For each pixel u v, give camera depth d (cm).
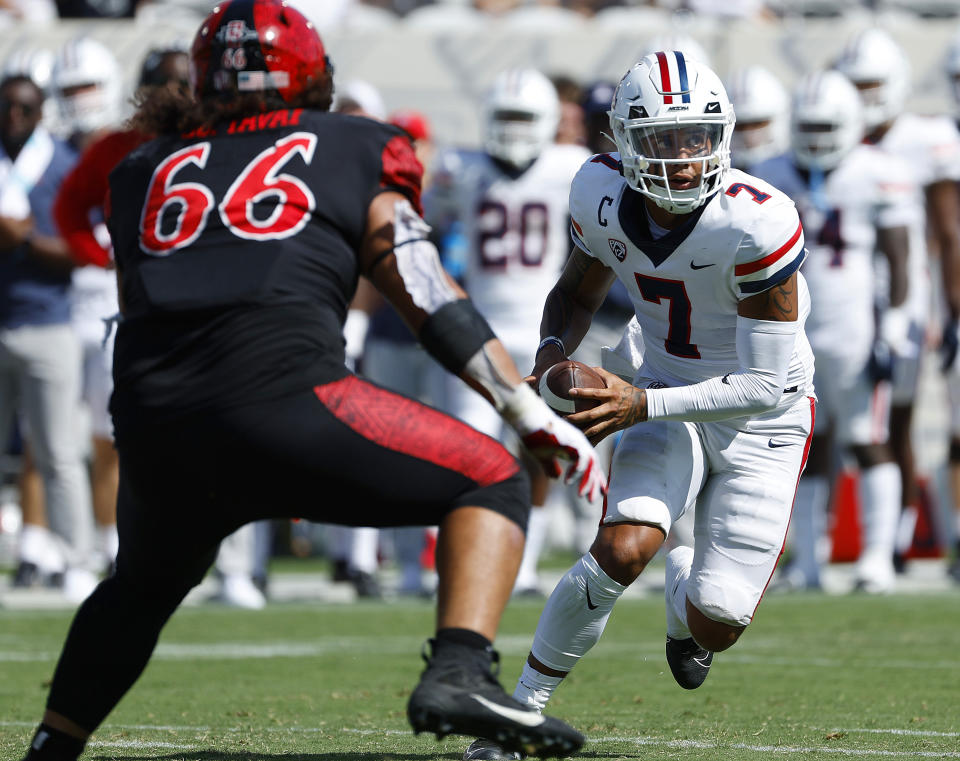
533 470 2947
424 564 3541
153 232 1029
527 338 2902
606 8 4628
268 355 988
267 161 1025
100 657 1067
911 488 3431
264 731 1488
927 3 4647
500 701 965
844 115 2933
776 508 1445
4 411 2877
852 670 1992
